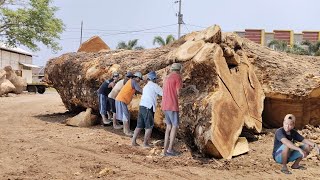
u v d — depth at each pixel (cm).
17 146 787
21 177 572
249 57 934
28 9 2536
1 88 2630
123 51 1184
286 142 632
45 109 1659
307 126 934
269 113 944
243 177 612
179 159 714
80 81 1185
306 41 4447
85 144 823
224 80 782
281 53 1037
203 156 736
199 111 752
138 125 810
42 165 642
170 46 1056
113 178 577
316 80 905
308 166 689
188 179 590
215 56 780
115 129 1023
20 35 2544
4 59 3844
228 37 887
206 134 717
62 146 799
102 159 692
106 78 1093
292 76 930
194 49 838
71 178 575
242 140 785
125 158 711
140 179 574
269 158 729
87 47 1554
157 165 670
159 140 867
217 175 619
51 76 1349
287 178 612
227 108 755
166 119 740
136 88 921
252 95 852
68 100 1301
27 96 2709
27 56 4453
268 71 929
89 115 1110
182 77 824
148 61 1023
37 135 934
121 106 933
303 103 926
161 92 807
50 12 2612
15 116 1371
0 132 977
